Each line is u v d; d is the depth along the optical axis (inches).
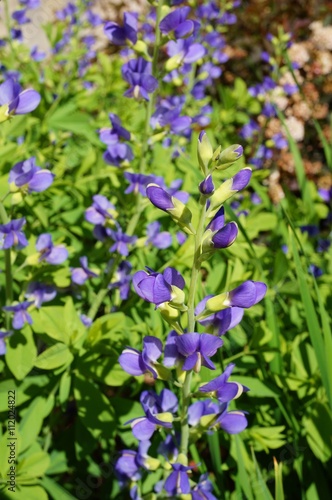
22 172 20.2
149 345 17.3
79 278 23.0
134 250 25.0
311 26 54.8
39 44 47.6
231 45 57.2
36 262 21.7
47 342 21.6
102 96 42.3
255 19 56.6
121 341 22.4
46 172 20.3
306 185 32.9
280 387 22.9
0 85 18.8
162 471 22.2
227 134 45.3
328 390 20.7
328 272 30.9
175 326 16.9
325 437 21.8
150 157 30.6
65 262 24.9
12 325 21.6
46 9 45.5
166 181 27.5
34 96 19.1
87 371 21.3
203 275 30.9
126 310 24.4
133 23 21.8
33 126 32.8
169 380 17.4
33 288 22.0
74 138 35.9
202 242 16.1
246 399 24.1
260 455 23.5
